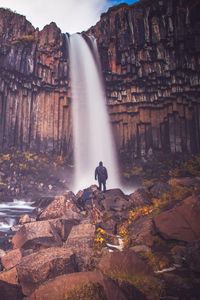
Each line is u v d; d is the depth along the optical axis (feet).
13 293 17.35
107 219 33.96
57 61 101.81
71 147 104.58
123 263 19.44
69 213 35.40
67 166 99.40
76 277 15.87
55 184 84.12
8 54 91.25
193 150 94.89
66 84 104.68
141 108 104.17
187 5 89.20
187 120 97.09
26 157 91.50
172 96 98.32
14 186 72.33
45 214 37.40
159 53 94.94
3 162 83.56
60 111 106.11
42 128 101.81
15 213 46.68
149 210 32.73
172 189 36.50
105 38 101.81
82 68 105.09
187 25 88.38
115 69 101.65
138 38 95.81
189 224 24.18
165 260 20.79
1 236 31.94
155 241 24.81
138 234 26.21
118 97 105.09
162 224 24.94
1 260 22.77
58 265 18.60
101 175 50.26
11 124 94.58
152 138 101.60
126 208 37.91
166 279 18.45
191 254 19.57
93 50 103.76
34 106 101.91
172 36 91.45
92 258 21.95
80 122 105.50
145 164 96.84
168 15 91.30
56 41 99.50
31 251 24.72
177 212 25.23
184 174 78.95
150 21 96.02
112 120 107.65
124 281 16.53
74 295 14.73
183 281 18.07
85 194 43.04
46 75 101.60
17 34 98.73
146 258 21.68
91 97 105.50
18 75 95.66
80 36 106.42
